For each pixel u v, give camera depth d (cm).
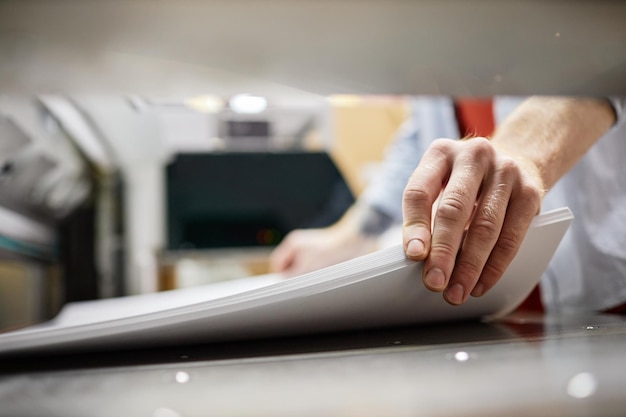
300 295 39
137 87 42
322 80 42
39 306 110
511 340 38
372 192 149
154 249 167
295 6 40
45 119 84
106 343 38
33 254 104
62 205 120
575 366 28
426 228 41
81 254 135
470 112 101
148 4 38
